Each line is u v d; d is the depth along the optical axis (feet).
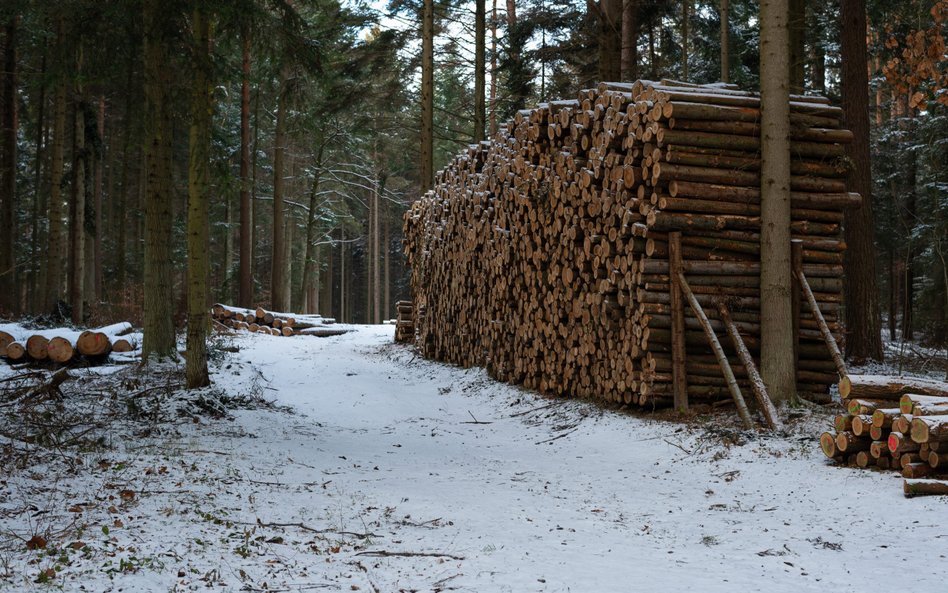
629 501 24.35
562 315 44.47
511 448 35.19
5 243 81.00
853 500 22.67
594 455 32.12
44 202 110.01
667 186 35.96
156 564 15.75
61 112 74.64
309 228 136.26
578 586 15.60
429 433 39.55
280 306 116.57
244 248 108.47
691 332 36.11
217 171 48.39
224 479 24.90
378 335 92.53
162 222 51.26
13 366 49.70
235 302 152.35
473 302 58.49
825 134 36.68
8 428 29.53
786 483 25.26
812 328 36.81
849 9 54.80
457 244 62.13
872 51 68.54
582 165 42.14
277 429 37.17
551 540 19.54
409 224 81.15
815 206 36.99
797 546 18.89
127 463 25.68
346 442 35.70
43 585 13.92
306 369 62.23
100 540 17.03
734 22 89.15
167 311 51.39
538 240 46.34
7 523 17.88
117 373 48.29
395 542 18.93
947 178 81.30
